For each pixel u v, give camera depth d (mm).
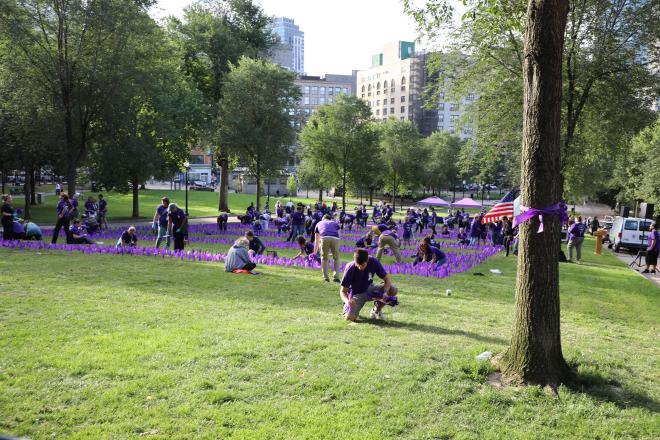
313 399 5000
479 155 27969
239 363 5898
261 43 52625
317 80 172875
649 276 19266
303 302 9766
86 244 19312
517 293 5812
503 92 23219
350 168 52875
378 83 170750
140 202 56875
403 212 66562
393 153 70625
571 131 21938
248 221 33906
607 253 28578
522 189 5793
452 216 43125
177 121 40594
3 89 27859
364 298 8312
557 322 5672
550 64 5570
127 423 4395
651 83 21391
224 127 41688
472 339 7324
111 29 27219
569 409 4992
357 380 5480
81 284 10703
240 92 40906
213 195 74625
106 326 7355
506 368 5793
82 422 4441
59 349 6219
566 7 5602
